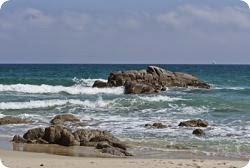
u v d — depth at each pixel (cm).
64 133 1489
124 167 1059
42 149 1391
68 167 1053
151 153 1305
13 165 1075
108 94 3216
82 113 2305
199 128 1773
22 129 1812
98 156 1268
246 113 2270
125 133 1673
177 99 2734
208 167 1076
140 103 2597
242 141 1510
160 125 1822
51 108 2491
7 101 2750
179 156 1260
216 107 2475
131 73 3606
